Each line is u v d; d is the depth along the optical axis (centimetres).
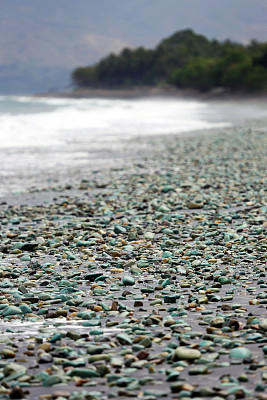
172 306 1013
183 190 2448
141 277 1225
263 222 1748
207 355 760
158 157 3841
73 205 2192
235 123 8056
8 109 10619
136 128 6900
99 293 1110
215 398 623
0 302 1052
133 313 982
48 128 6556
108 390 671
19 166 3506
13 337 872
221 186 2517
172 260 1343
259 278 1184
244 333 843
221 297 1054
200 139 5184
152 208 2058
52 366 737
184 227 1716
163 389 666
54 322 946
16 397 652
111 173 3144
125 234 1666
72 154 4141
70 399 642
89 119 8044
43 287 1169
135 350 798
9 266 1352
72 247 1528
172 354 762
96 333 875
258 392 642
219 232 1631
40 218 1969
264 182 2625
